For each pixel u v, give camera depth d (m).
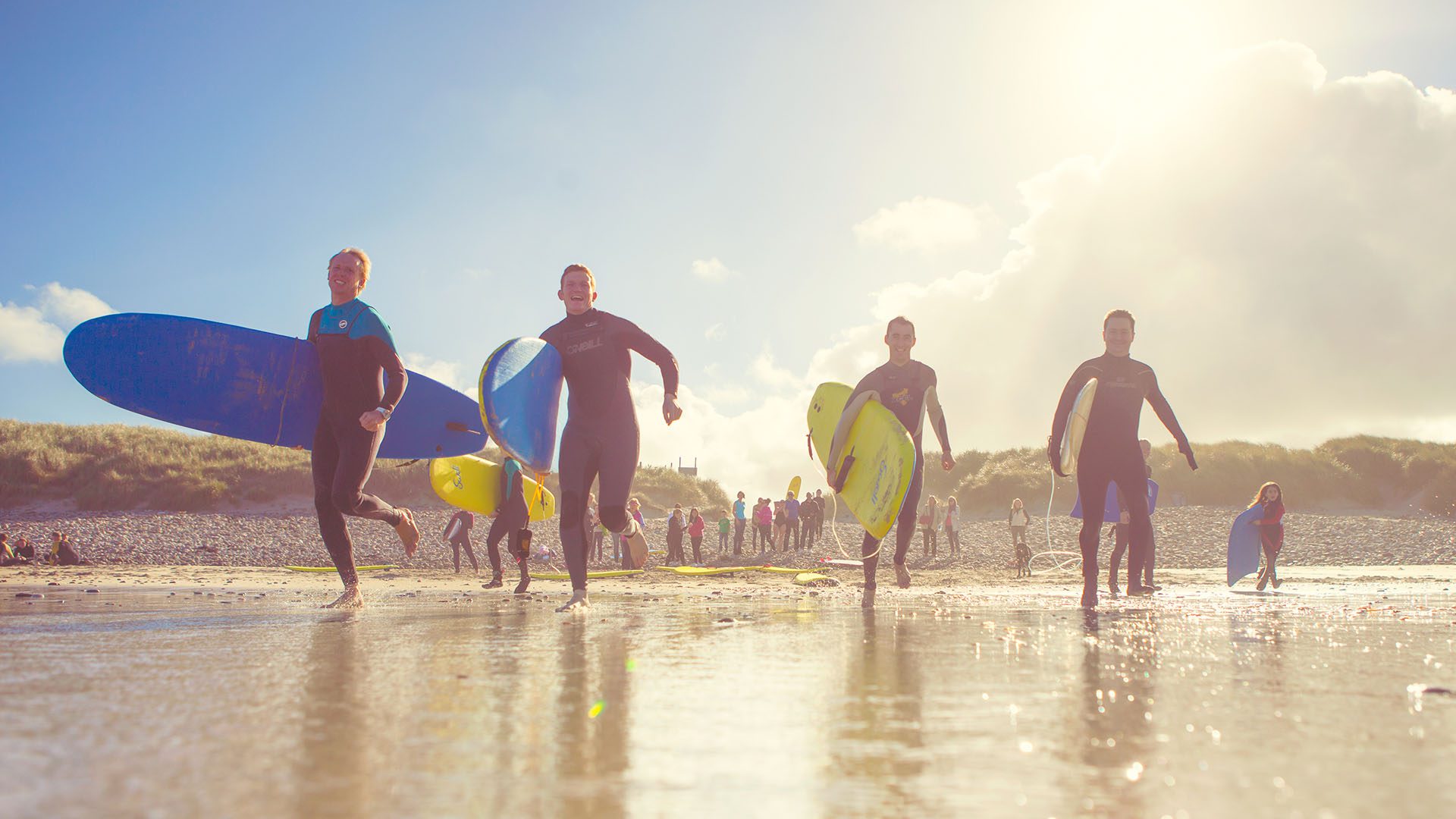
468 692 1.92
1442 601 6.44
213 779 1.20
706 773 1.26
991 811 1.08
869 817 1.05
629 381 5.48
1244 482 31.89
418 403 6.26
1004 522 27.89
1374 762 1.32
